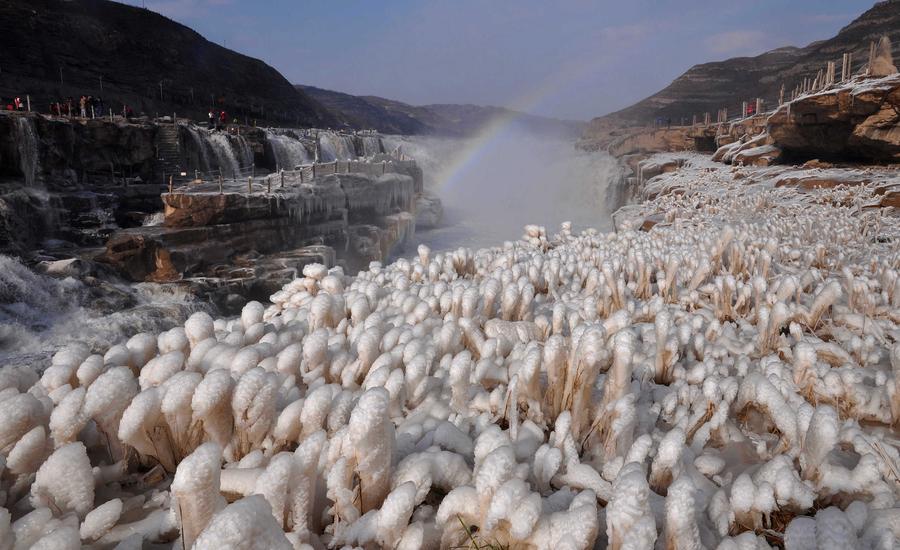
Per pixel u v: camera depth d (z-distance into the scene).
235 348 2.59
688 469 2.00
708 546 1.57
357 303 3.45
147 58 63.81
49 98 42.75
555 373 2.31
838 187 17.25
